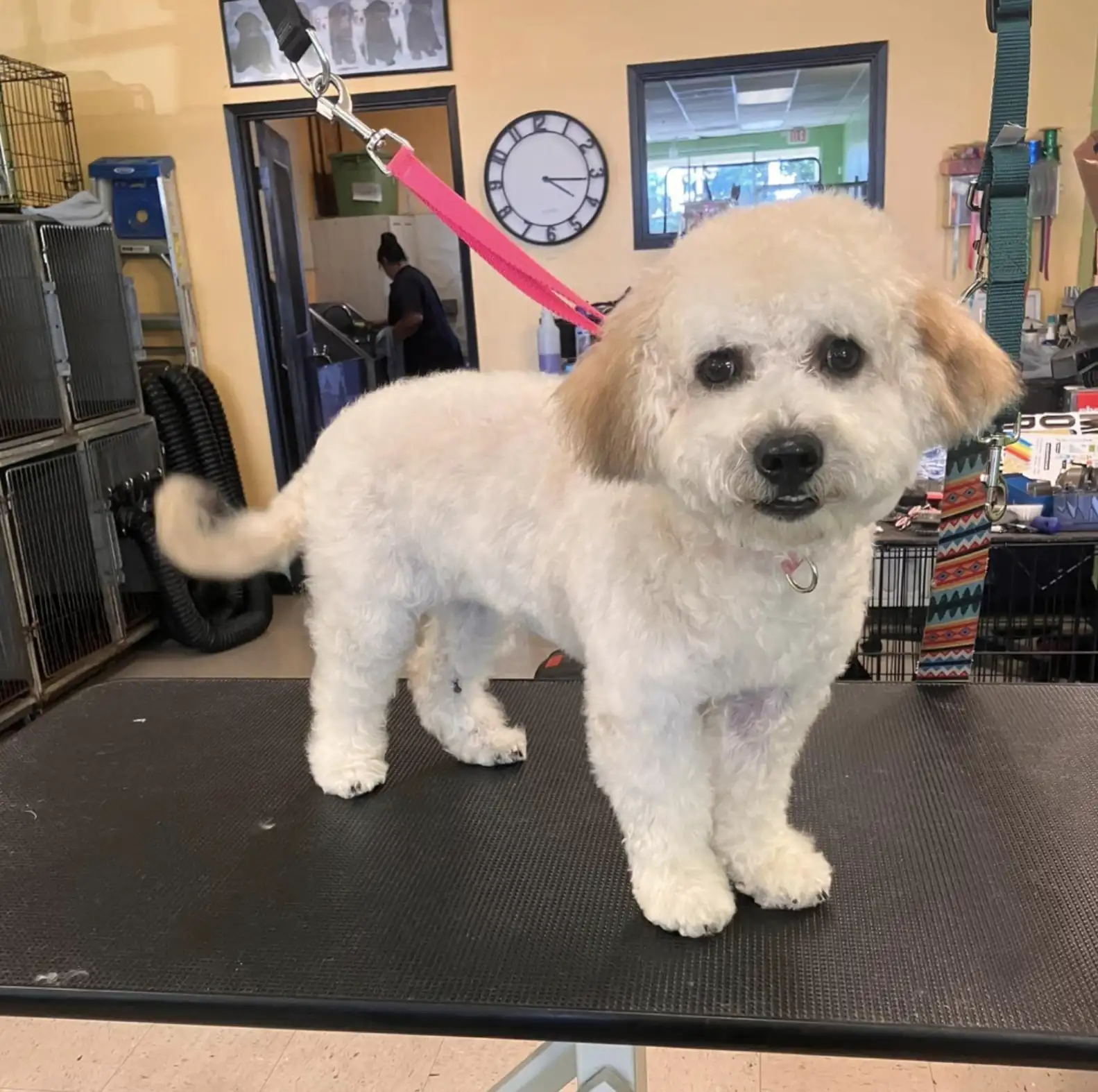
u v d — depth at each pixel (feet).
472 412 4.07
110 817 4.34
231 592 12.60
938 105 11.34
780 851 3.62
